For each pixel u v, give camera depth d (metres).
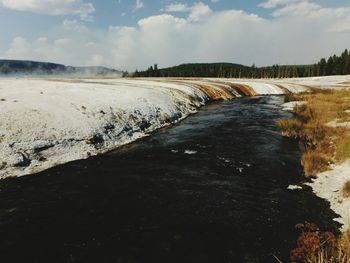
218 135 21.48
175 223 9.81
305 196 11.73
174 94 35.06
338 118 24.12
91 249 8.47
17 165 14.05
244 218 10.12
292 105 36.12
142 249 8.46
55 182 13.09
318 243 8.42
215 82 60.38
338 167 14.12
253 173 14.16
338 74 115.94
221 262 7.94
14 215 10.32
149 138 20.88
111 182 13.12
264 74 137.50
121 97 26.72
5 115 17.14
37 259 8.05
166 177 13.70
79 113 20.12
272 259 8.05
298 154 16.95
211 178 13.58
